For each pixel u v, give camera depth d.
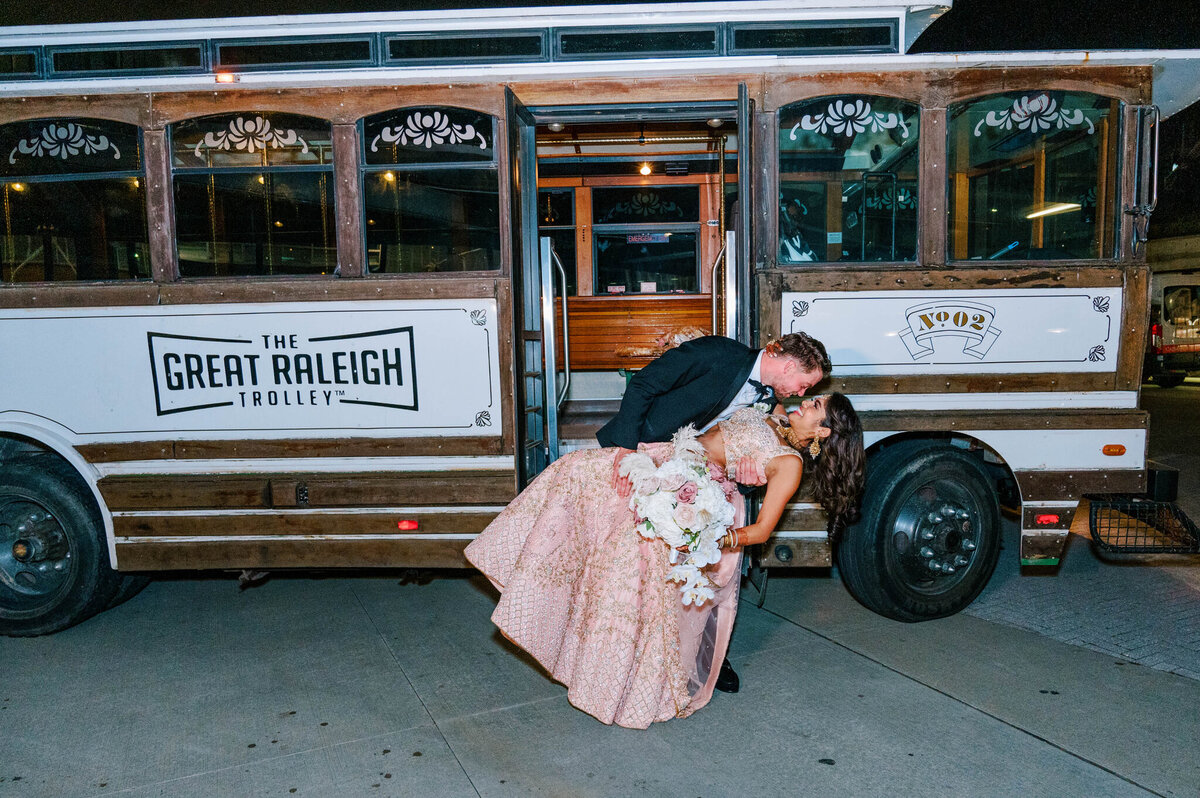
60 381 4.02
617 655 2.95
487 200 3.92
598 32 4.02
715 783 2.65
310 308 3.94
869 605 4.08
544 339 4.52
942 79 3.90
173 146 3.95
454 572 5.03
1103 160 3.95
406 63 4.06
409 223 3.95
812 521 3.96
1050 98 3.92
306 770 2.78
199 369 3.99
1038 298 3.92
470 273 3.93
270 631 4.11
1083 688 3.26
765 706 3.17
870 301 3.91
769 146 3.94
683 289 6.89
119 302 3.96
